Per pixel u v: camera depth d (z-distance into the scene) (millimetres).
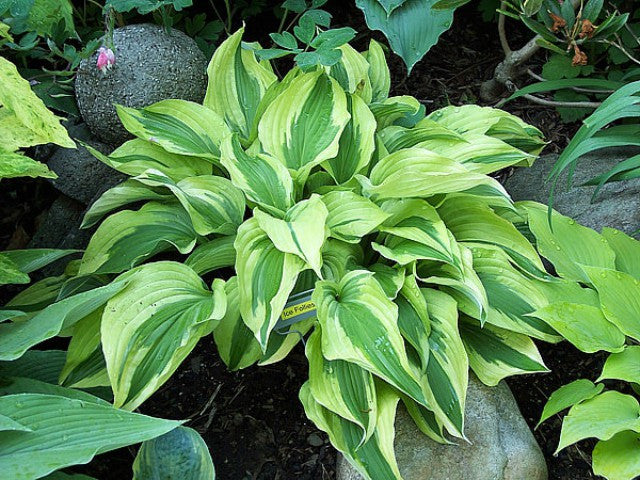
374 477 729
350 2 1389
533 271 884
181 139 918
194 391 947
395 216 869
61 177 1062
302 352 985
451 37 1370
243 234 810
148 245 870
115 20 1118
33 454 560
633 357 813
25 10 833
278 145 899
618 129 1015
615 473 745
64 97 1025
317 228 771
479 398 848
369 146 904
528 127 1005
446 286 885
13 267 701
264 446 893
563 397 822
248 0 1275
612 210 1044
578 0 1034
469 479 798
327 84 903
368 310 767
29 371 798
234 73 972
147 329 750
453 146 933
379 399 776
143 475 667
